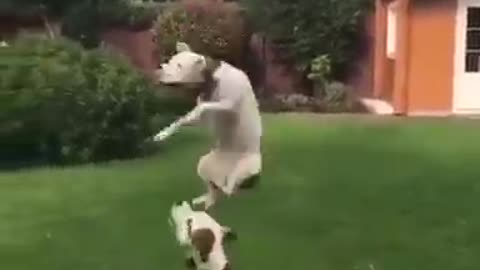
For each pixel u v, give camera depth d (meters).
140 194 10.31
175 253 8.05
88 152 12.54
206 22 18.75
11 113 12.29
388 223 9.06
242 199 10.00
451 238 8.55
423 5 18.03
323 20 19.38
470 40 18.22
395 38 18.38
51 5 20.89
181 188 10.59
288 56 19.69
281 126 15.68
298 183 10.86
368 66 19.69
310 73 19.52
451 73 18.20
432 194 10.30
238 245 8.24
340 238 8.53
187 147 13.55
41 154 12.75
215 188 5.13
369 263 7.79
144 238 8.53
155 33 19.34
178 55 4.95
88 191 10.52
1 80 12.27
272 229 8.82
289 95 19.28
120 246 8.28
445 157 12.62
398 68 17.95
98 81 12.69
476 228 8.87
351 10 19.31
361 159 12.45
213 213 6.10
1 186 10.87
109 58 13.34
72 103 12.47
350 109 18.31
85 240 8.49
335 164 12.07
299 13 19.38
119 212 9.50
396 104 17.91
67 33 20.64
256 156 5.03
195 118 4.82
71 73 12.61
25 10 20.95
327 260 7.87
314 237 8.57
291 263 7.77
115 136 12.62
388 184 10.83
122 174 11.56
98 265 7.74
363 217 9.30
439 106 18.22
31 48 12.90
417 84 18.16
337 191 10.45
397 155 12.78
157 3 21.08
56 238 8.55
